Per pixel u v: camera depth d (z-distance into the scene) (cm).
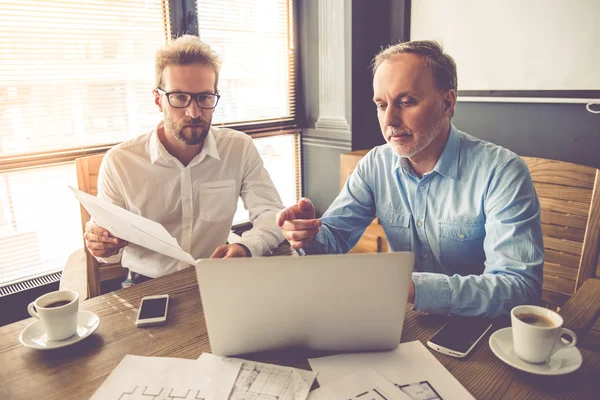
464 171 114
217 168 157
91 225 120
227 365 74
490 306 86
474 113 225
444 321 87
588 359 74
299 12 272
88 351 80
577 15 181
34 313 89
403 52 109
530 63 199
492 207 106
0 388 71
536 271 94
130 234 108
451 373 71
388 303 72
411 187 123
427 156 118
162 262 147
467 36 218
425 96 108
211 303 71
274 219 138
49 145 200
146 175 150
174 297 102
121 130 220
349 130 260
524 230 98
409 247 129
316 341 76
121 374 73
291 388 68
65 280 151
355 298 71
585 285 102
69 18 195
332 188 282
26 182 199
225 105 255
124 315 94
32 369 76
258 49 263
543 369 69
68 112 203
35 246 206
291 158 295
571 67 187
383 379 69
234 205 163
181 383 70
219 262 68
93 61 206
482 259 118
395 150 114
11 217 197
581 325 85
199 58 136
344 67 253
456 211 116
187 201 153
